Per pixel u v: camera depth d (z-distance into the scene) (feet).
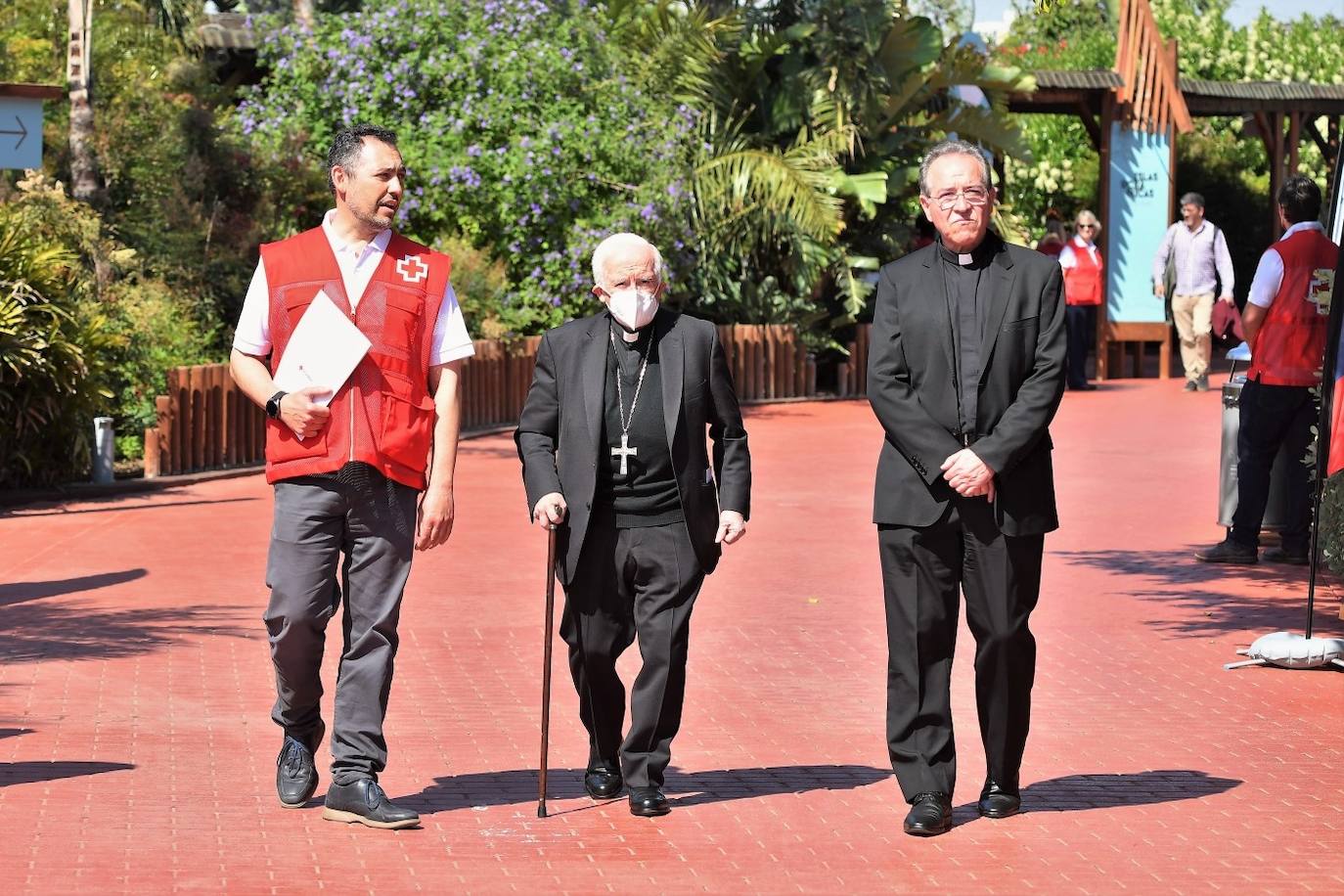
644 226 64.95
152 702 23.36
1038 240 97.09
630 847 17.51
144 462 48.52
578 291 64.39
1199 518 41.19
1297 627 28.91
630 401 18.44
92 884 16.19
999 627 17.93
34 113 43.34
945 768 18.17
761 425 62.59
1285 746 21.59
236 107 72.13
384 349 18.02
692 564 18.49
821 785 19.81
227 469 49.26
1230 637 28.22
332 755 20.07
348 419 17.87
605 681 18.95
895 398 17.88
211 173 59.36
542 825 18.22
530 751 21.24
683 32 70.79
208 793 19.20
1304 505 34.78
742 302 71.56
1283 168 96.63
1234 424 36.32
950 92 78.43
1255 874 16.76
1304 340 33.99
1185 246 74.28
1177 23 115.14
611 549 18.51
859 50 71.46
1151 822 18.45
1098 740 21.89
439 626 28.78
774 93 73.46
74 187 54.54
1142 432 58.85
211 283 57.31
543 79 65.26
